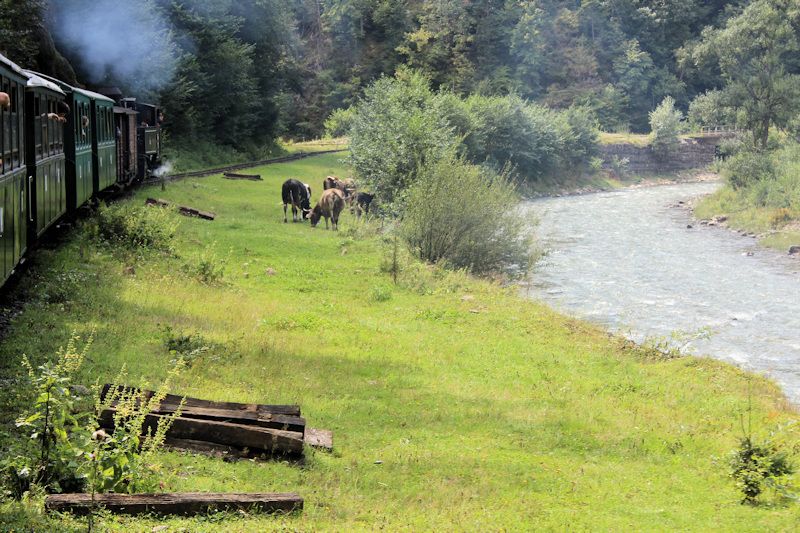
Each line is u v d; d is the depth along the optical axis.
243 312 17.92
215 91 63.91
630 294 28.03
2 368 11.20
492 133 69.56
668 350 19.94
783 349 21.28
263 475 9.38
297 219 34.22
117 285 17.77
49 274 17.33
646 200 67.31
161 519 7.64
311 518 8.18
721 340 22.16
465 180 28.33
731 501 9.79
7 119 13.02
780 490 9.98
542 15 139.00
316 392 13.12
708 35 62.94
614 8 142.88
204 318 16.59
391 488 9.55
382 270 24.69
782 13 58.31
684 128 107.69
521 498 9.52
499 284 26.89
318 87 122.19
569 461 11.23
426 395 13.64
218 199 37.62
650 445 12.17
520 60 133.25
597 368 16.91
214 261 23.03
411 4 142.00
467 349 17.30
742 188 54.84
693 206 59.84
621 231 45.72
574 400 14.28
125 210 23.91
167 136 56.09
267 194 41.53
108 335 13.74
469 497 9.42
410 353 16.42
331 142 90.12
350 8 132.12
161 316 15.98
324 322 18.12
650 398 15.01
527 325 20.25
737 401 15.02
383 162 37.56
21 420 8.26
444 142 38.81
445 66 128.62
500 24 133.88
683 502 9.72
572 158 81.19
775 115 59.22
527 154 71.56
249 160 67.75
